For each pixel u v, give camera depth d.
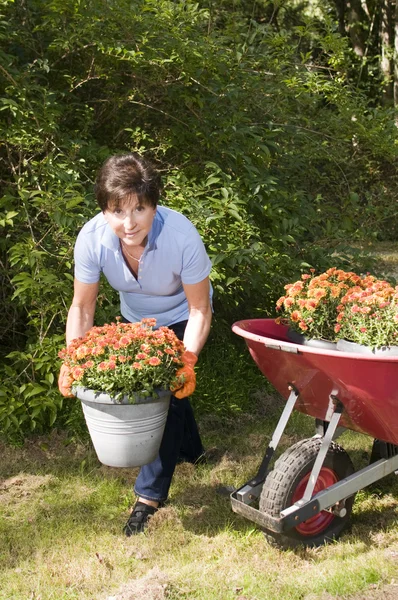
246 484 3.06
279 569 2.89
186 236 2.98
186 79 4.82
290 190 5.57
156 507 3.25
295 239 5.16
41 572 2.88
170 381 2.83
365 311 2.84
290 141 5.52
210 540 3.12
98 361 2.81
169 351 2.79
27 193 4.18
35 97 4.68
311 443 3.06
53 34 4.84
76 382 2.82
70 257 4.14
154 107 5.10
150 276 3.05
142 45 4.54
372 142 5.64
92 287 3.13
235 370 4.93
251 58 5.39
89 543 3.10
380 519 3.29
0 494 3.60
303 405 3.13
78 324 3.15
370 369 2.64
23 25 4.86
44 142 4.45
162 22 4.76
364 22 15.98
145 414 2.83
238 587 2.72
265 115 5.39
